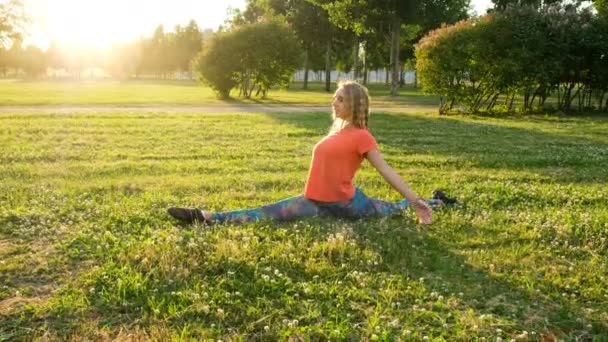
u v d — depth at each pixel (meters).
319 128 15.20
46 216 5.71
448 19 44.88
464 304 3.78
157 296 3.75
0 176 7.98
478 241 5.13
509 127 17.17
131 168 8.83
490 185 7.80
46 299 3.75
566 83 24.20
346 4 38.09
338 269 4.31
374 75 115.75
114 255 4.52
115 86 57.19
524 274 4.34
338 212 5.66
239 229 5.22
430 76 23.28
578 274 4.36
